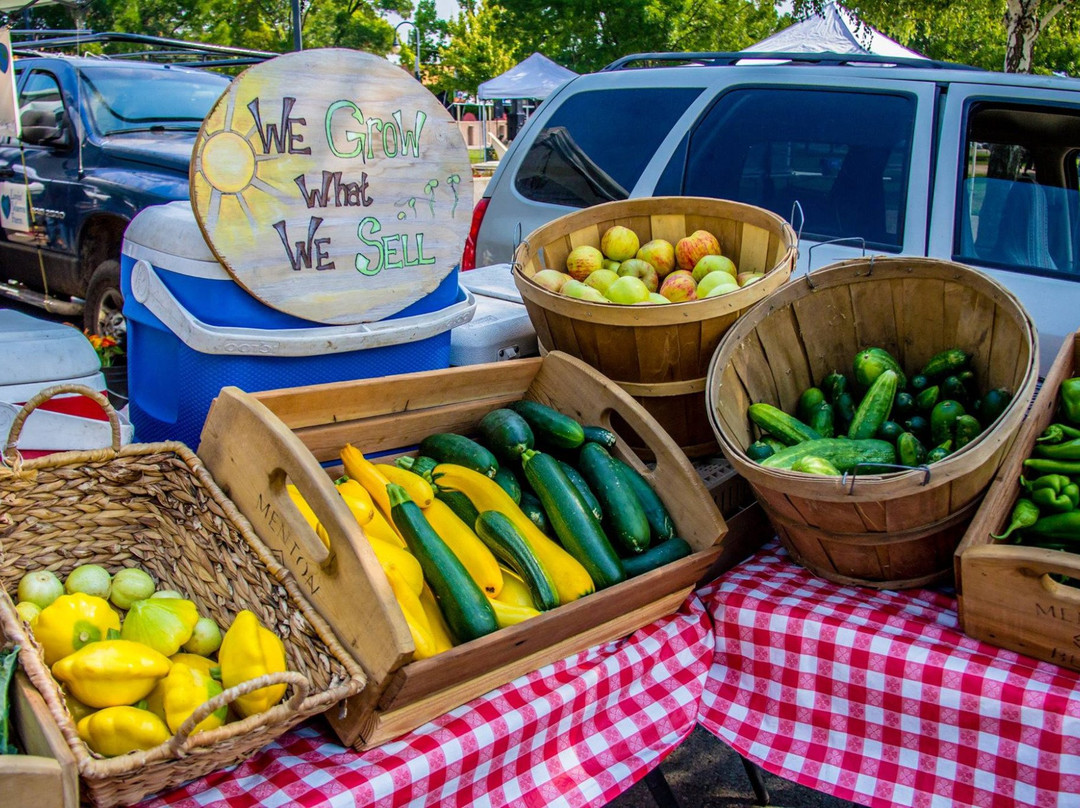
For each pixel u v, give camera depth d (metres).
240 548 1.69
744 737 1.98
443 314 2.34
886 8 11.55
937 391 2.23
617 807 2.75
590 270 2.79
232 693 1.25
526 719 1.69
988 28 15.23
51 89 6.24
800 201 3.86
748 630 2.00
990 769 1.73
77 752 1.22
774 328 2.39
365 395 2.13
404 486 1.98
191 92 6.56
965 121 3.60
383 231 2.15
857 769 1.86
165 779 1.33
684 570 1.98
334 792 1.44
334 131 2.00
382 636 1.47
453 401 2.32
